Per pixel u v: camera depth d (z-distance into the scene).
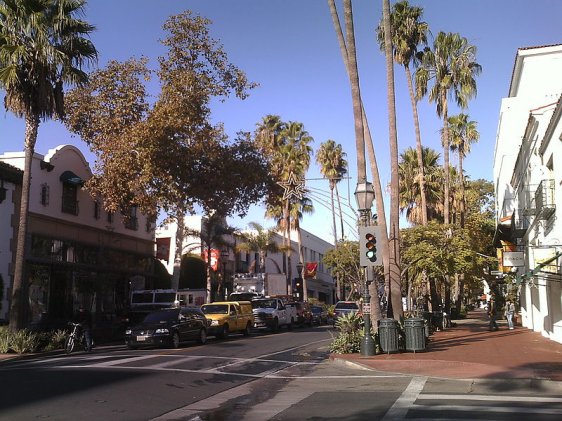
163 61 28.03
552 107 20.42
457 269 27.89
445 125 34.25
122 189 26.62
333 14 20.39
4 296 23.36
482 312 69.75
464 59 34.25
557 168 18.16
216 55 28.58
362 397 10.47
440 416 8.51
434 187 43.25
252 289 40.09
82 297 29.23
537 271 17.83
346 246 45.19
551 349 17.89
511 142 35.25
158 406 9.76
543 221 20.61
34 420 8.46
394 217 20.75
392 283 20.19
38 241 25.84
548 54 32.56
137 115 27.69
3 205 23.61
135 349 21.31
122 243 32.94
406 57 33.72
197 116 26.88
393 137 21.14
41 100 19.91
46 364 15.92
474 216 40.22
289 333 31.27
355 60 18.69
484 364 14.11
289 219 50.16
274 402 10.24
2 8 19.66
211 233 39.50
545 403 9.59
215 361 16.67
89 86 27.34
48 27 20.19
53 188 27.14
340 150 51.84
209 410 9.54
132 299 29.72
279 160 46.47
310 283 70.12
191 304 33.66
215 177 28.64
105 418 8.68
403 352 17.41
